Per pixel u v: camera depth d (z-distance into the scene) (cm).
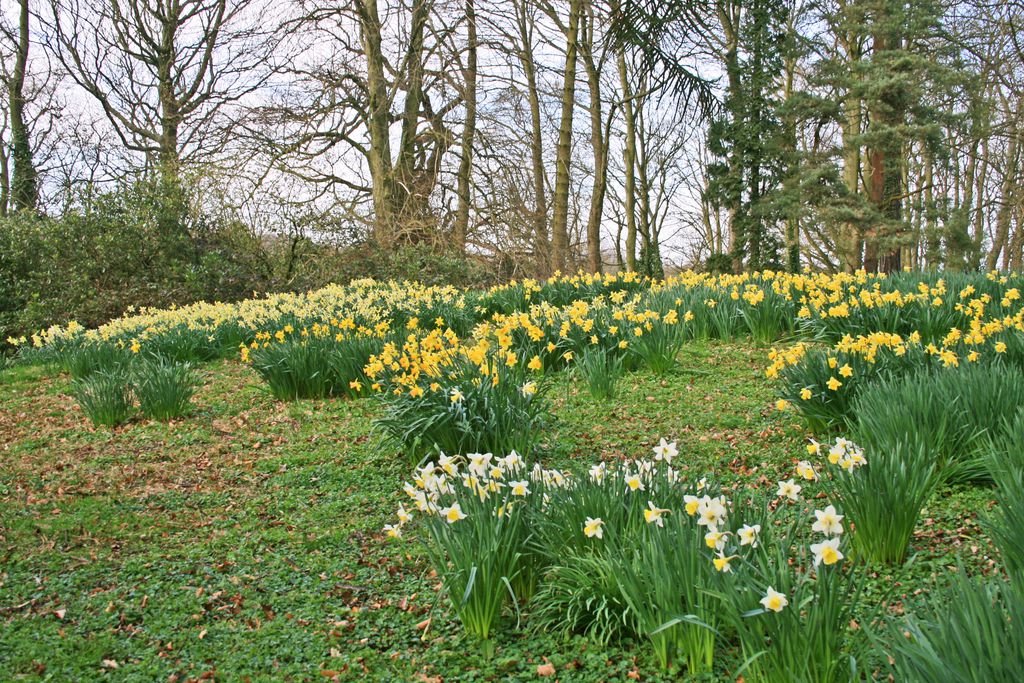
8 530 563
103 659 400
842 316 866
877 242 2309
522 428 626
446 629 410
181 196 1958
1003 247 2989
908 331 841
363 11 2228
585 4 2102
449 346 723
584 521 409
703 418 730
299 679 374
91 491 641
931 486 489
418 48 2311
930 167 2892
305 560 503
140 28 2589
